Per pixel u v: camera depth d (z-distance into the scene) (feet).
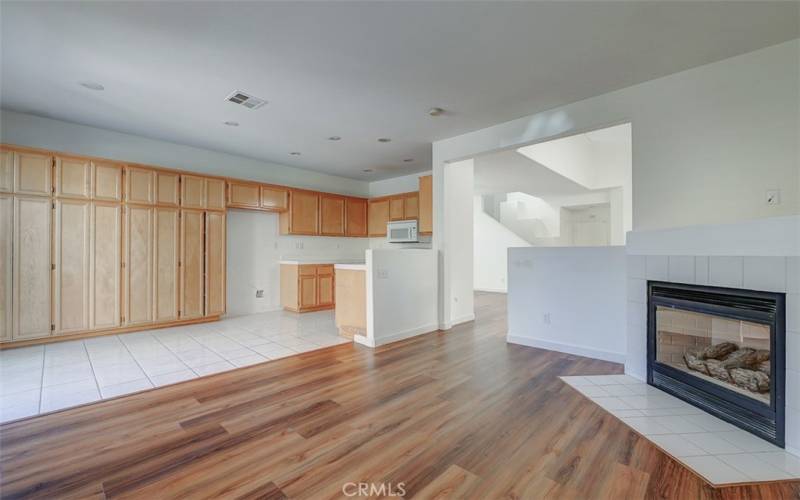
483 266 30.45
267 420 7.02
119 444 6.19
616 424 6.80
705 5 6.62
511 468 5.46
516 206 33.06
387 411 7.40
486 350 11.93
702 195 8.79
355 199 22.91
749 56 8.21
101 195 13.20
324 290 20.03
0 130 11.76
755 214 8.14
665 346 8.53
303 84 9.87
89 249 12.95
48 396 8.15
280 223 19.95
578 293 11.35
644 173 9.62
